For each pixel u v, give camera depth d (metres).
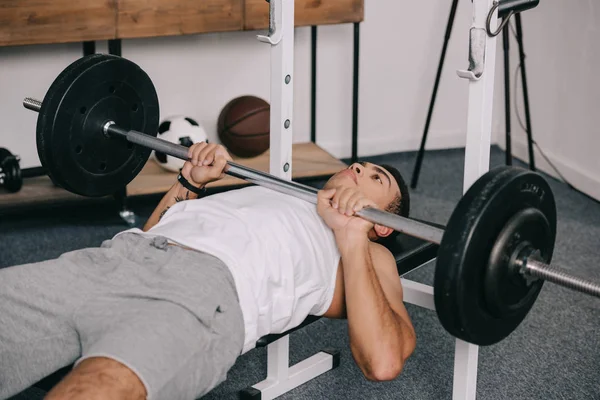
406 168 3.33
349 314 1.41
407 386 1.85
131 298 1.32
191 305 1.29
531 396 1.80
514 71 3.44
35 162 2.99
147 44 3.05
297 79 3.30
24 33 2.46
